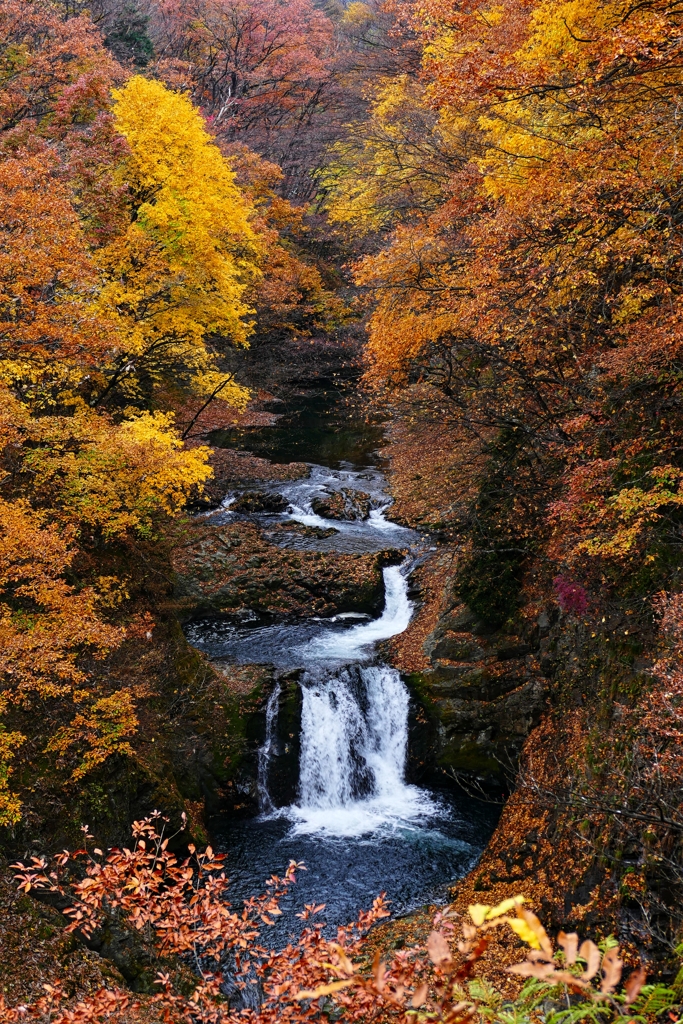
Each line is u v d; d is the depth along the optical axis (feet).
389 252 56.90
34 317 46.39
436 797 53.42
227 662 56.44
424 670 56.18
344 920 39.88
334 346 135.85
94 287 51.52
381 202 98.22
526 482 51.96
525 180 46.60
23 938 32.73
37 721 40.32
